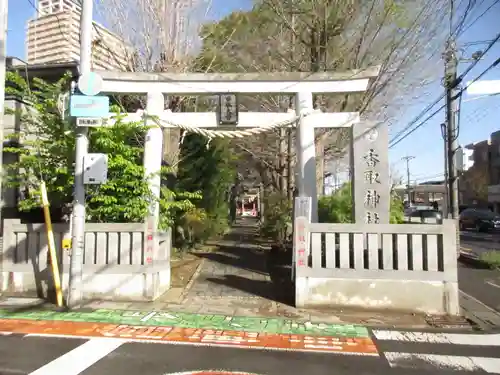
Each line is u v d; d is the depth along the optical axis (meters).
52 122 9.10
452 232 7.64
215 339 5.96
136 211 8.98
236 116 10.42
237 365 4.99
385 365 5.11
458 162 14.89
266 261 13.04
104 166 7.50
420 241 7.73
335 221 12.80
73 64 11.71
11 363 4.95
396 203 13.11
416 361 5.26
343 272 7.78
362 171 9.36
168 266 9.28
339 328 6.66
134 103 14.44
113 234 8.30
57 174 8.97
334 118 10.37
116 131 8.95
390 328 6.74
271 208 18.73
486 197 44.28
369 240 7.81
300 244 7.90
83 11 7.58
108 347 5.55
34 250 8.52
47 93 9.73
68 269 8.19
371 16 13.87
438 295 7.60
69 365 4.89
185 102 15.30
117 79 10.35
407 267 7.73
